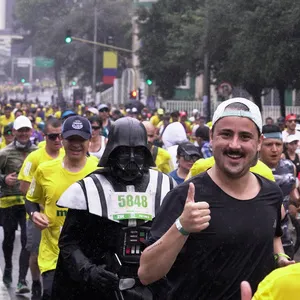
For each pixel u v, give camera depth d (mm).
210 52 36875
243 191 4438
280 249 4809
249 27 30609
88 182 5773
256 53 30891
